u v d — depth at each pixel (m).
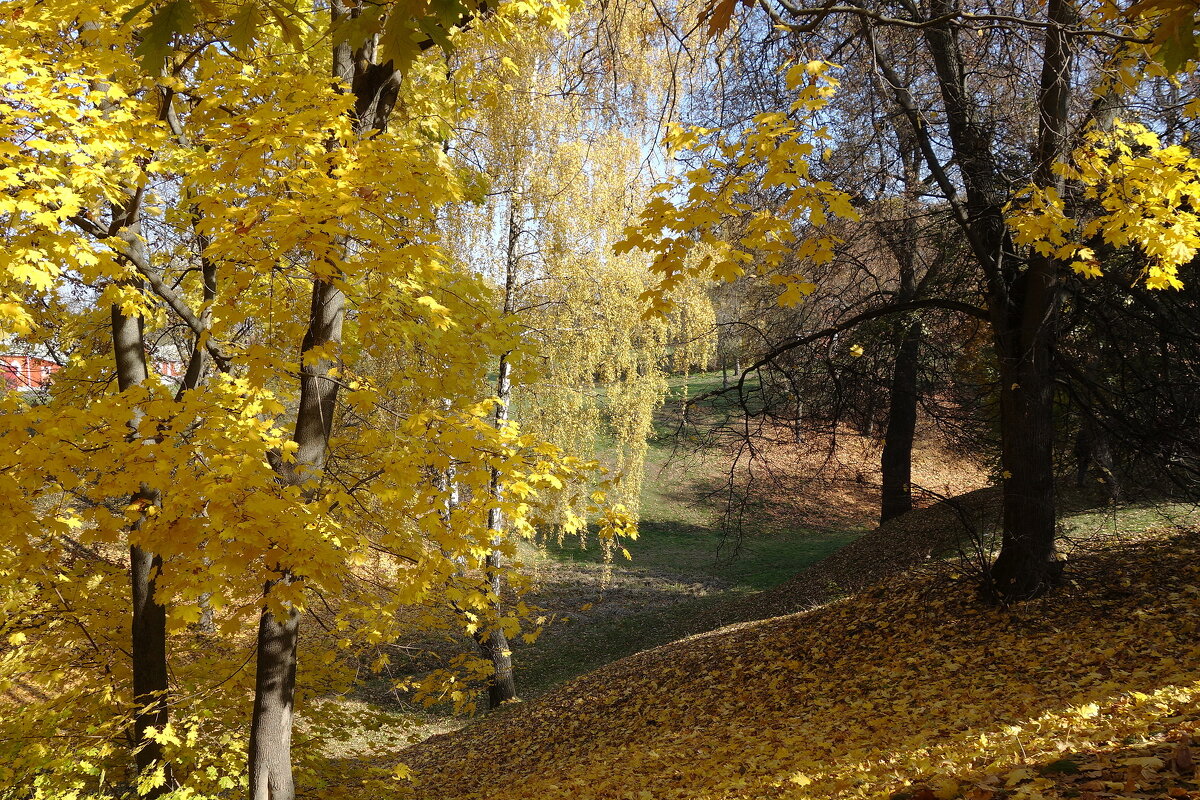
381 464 4.84
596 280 11.55
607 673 11.61
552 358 11.45
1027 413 7.63
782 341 8.95
